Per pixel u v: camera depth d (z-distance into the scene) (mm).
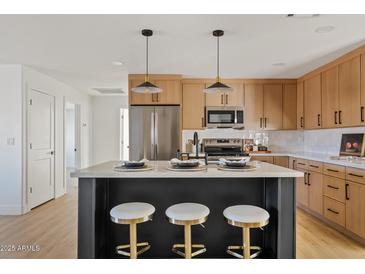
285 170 2018
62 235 2918
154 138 4203
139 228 2291
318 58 3412
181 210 1851
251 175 1880
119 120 6598
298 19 2248
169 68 3924
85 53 3172
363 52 2928
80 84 5121
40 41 2760
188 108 4605
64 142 4996
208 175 1873
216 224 2293
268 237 2229
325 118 3746
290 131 4973
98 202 2094
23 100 3746
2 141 3732
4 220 3441
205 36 2629
